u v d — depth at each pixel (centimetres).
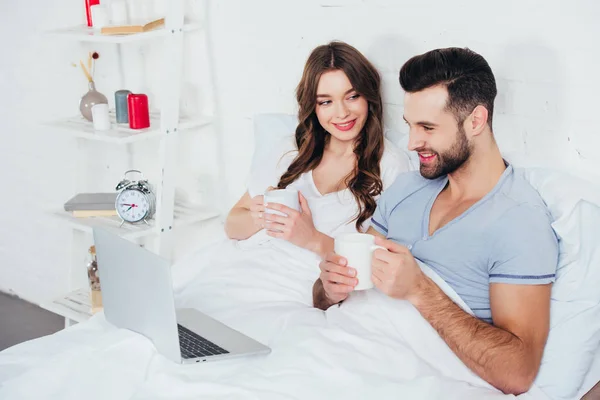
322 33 230
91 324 186
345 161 216
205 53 259
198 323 181
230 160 264
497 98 200
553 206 176
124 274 171
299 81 240
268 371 159
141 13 271
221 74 257
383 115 224
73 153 304
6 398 156
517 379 160
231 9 248
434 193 188
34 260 327
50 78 301
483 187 178
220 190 270
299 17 234
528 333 164
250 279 206
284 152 226
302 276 205
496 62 198
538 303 166
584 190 177
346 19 224
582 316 171
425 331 170
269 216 200
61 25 290
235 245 223
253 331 180
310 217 205
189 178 277
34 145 314
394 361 164
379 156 212
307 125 219
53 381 160
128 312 174
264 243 219
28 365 169
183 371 160
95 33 244
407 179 196
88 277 268
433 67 171
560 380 170
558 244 174
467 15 201
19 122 317
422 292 170
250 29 246
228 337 173
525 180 180
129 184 258
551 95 191
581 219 174
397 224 192
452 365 167
